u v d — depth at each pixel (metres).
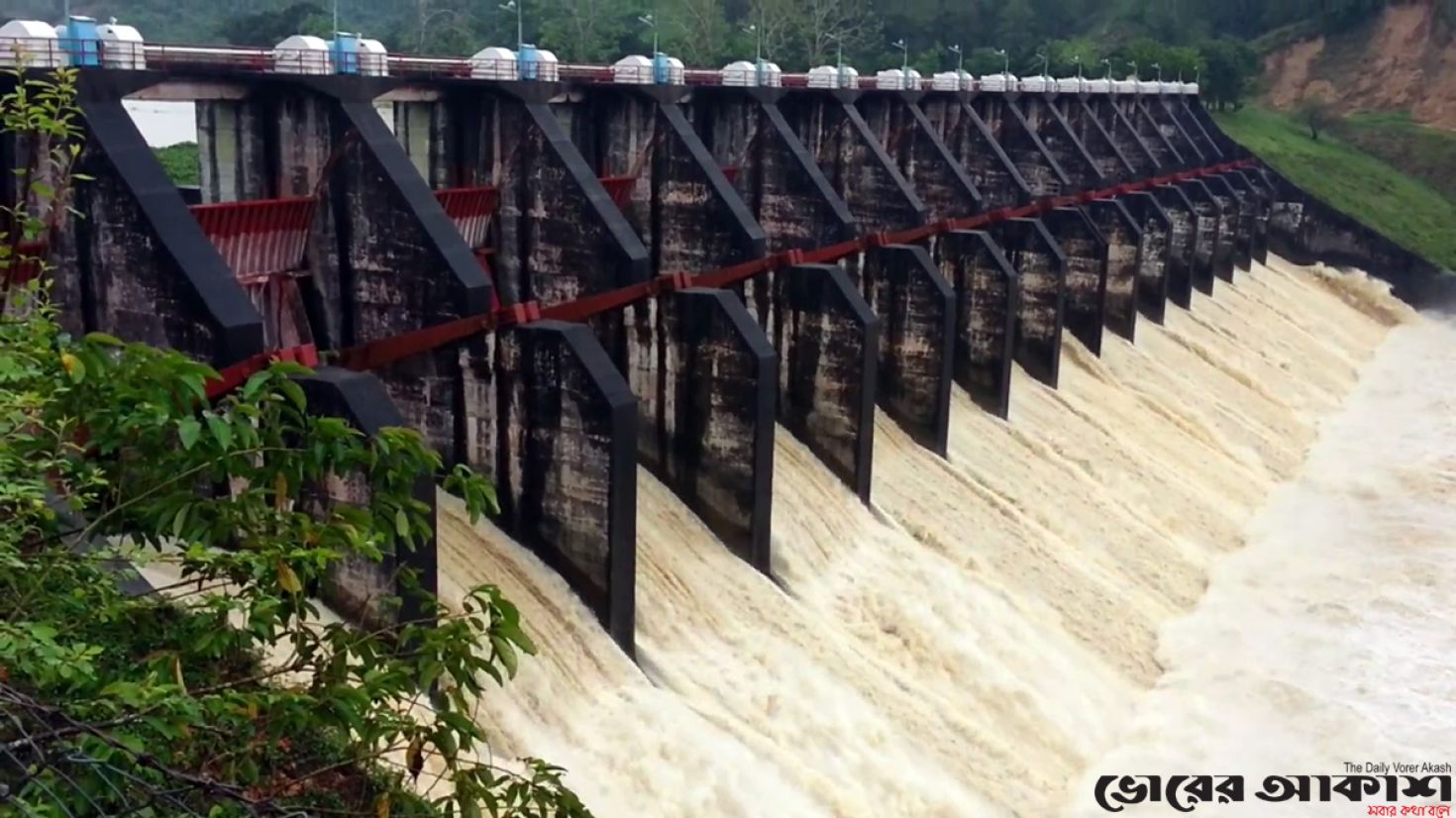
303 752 14.38
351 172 28.52
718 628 31.80
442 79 31.97
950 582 37.19
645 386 36.06
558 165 33.12
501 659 11.04
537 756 24.05
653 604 31.09
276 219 28.22
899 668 33.09
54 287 24.16
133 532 11.93
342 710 10.35
